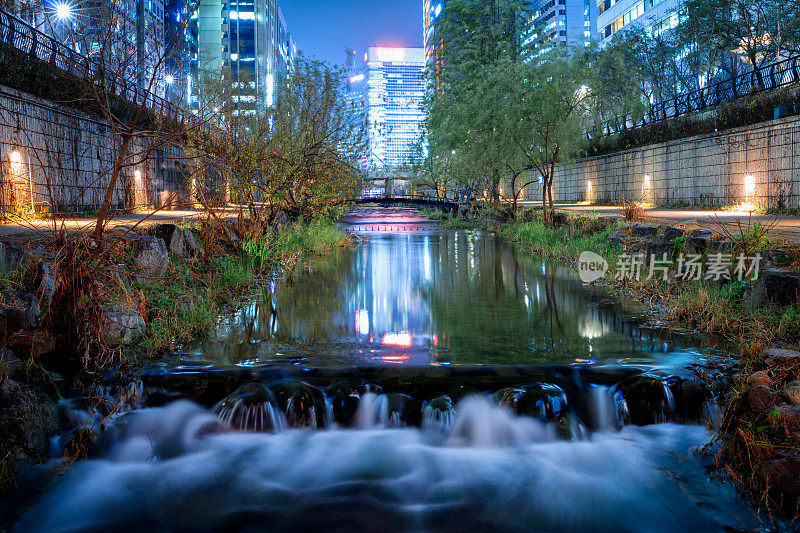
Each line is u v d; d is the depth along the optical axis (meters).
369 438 5.90
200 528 4.55
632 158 36.53
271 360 7.12
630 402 6.06
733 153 25.64
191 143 12.63
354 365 6.88
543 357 7.22
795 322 7.23
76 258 6.71
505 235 27.08
